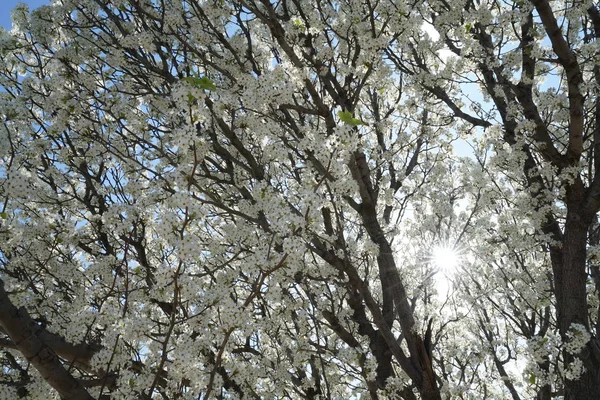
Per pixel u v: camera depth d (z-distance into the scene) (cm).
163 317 605
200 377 373
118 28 651
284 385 607
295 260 318
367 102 920
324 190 571
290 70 508
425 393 491
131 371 377
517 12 618
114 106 567
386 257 595
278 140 589
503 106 792
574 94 641
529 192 735
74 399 339
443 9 767
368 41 532
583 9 659
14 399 406
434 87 816
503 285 848
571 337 546
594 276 755
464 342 905
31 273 607
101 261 524
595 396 614
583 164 731
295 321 597
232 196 657
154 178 534
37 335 342
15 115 436
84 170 675
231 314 317
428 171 860
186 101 303
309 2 659
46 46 671
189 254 299
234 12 607
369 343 695
